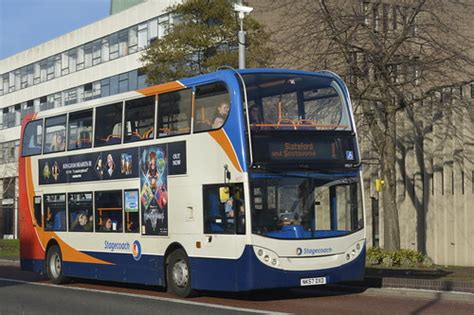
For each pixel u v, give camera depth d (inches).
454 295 554.3
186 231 593.9
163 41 1084.5
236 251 539.5
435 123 1059.3
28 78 2524.6
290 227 543.5
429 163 1088.8
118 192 681.6
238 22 1050.7
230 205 548.1
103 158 706.2
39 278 891.4
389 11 872.3
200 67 1069.1
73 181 749.3
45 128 805.2
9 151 2630.4
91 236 716.7
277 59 957.8
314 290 657.0
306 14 899.4
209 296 618.2
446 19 940.0
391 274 721.6
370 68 842.8
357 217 575.5
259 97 554.9
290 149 553.6
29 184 824.3
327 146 571.5
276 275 533.3
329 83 591.2
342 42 832.9
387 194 893.2
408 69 846.5
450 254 1053.8
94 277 711.7
